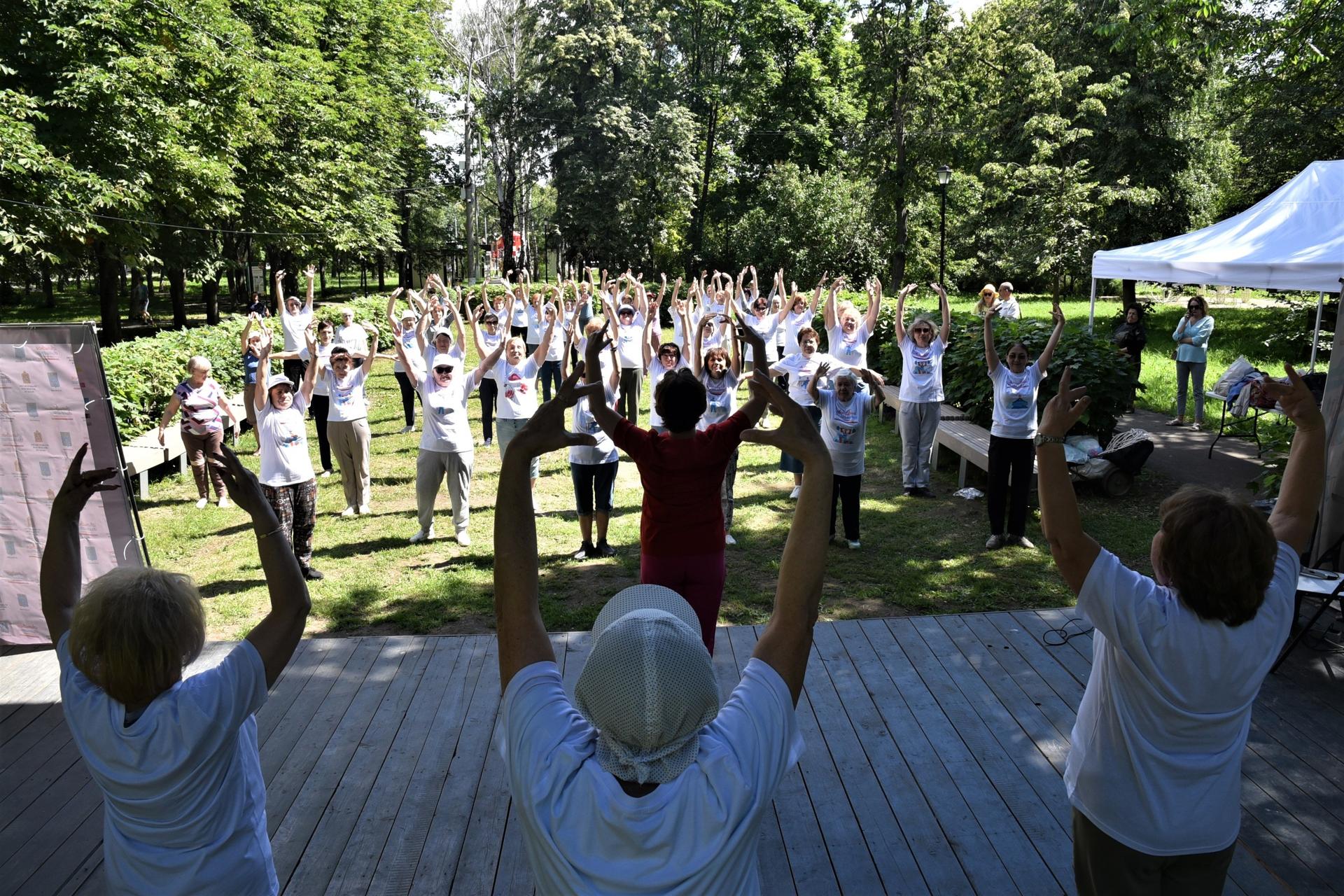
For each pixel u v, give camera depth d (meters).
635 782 1.23
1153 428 12.22
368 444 8.86
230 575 7.40
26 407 5.05
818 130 43.88
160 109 17.00
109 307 24.25
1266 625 1.96
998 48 33.88
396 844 3.66
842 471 7.55
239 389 13.95
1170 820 2.07
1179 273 10.70
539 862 1.23
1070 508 2.04
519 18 43.88
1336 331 5.62
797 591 1.46
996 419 7.61
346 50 27.61
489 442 12.01
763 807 1.26
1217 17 16.30
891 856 3.56
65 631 2.08
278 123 23.91
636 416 12.82
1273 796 3.91
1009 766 4.18
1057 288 28.45
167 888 1.91
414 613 6.50
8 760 4.35
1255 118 21.16
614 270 41.34
